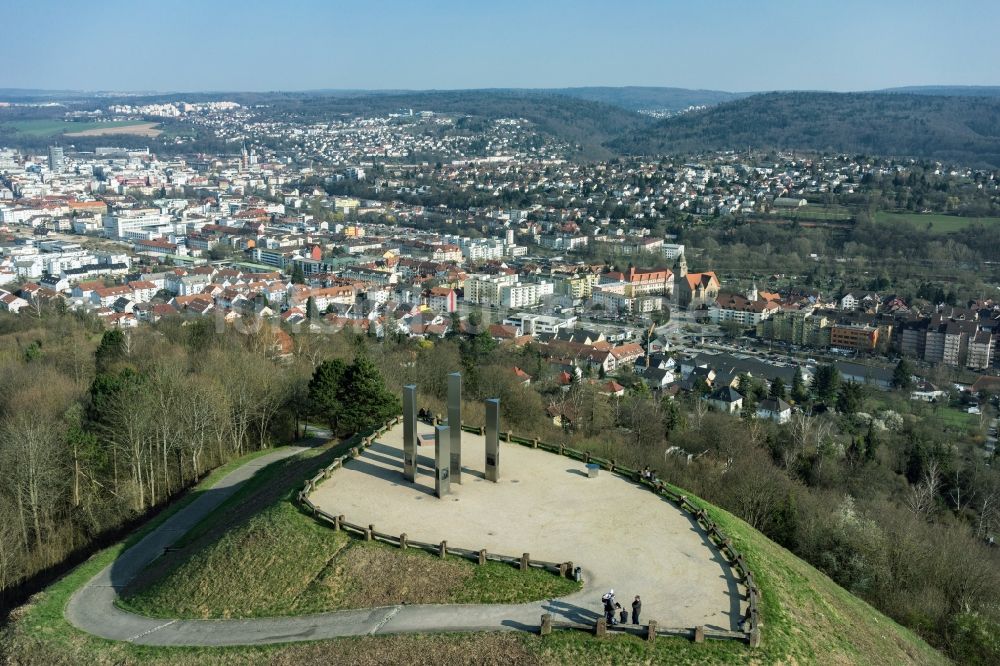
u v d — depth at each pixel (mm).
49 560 144125
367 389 177500
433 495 124625
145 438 169500
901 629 114438
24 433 154875
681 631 90688
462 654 89688
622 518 118250
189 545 128375
